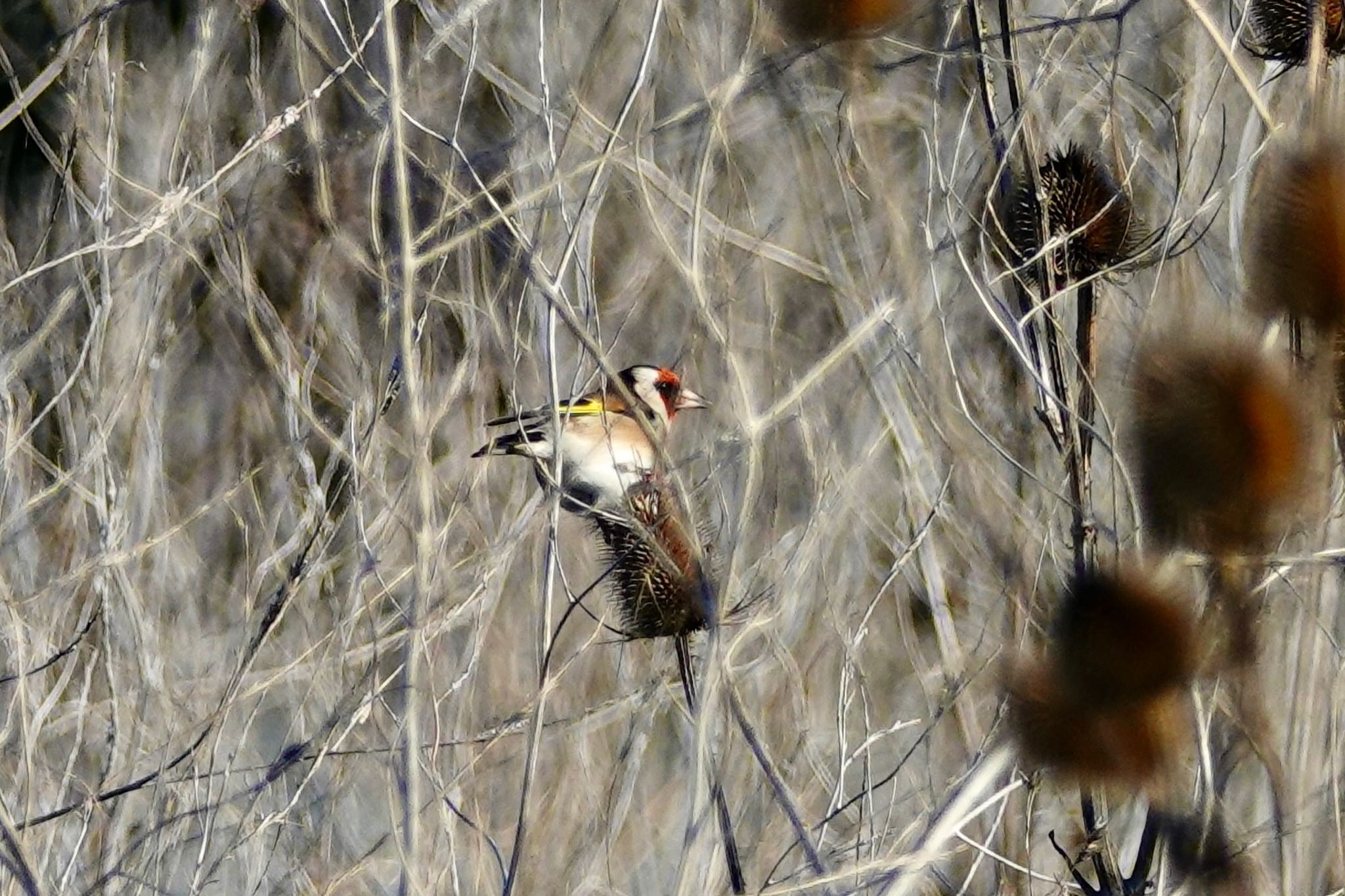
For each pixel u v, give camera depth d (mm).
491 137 12797
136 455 11117
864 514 10789
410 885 7883
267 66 13562
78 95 11023
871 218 11086
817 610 11273
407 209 8055
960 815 7441
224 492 11828
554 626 12203
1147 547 6797
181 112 11688
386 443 10742
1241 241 8445
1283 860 7594
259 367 13914
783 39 9297
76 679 11648
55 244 12758
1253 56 8555
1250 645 6750
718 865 8289
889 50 10641
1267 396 6285
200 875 9984
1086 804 8945
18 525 11125
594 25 12945
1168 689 6801
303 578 9797
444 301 9703
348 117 12734
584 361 11008
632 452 10203
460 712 9922
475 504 11297
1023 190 9258
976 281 8664
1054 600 7988
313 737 9203
